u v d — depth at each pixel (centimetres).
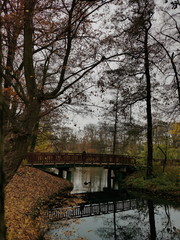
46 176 1571
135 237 718
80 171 3378
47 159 1791
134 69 1369
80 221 862
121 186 1848
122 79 1333
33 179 1325
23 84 688
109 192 1655
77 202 1215
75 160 1952
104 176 2839
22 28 527
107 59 468
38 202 964
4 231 228
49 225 762
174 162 1747
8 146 339
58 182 1578
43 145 1939
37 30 572
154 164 1656
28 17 389
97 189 1792
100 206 1161
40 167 1744
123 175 2161
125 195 1490
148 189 1466
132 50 672
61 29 520
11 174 326
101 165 2070
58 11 519
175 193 1277
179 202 1192
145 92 1512
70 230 739
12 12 475
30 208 827
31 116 373
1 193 228
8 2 475
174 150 1902
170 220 918
